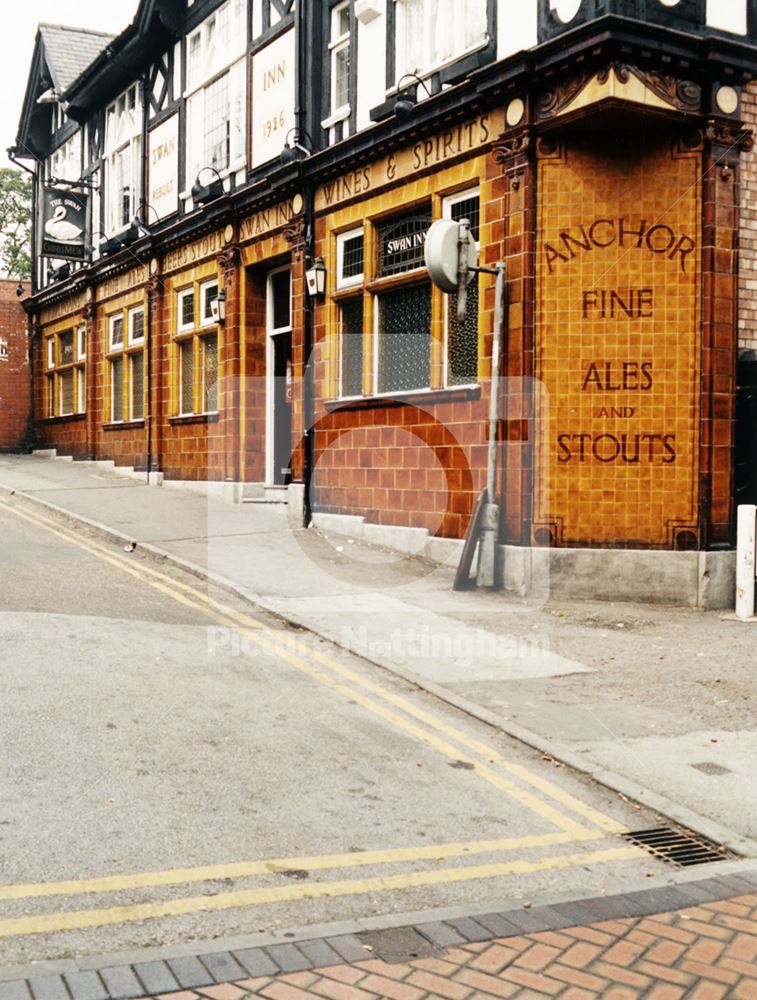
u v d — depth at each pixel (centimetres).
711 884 429
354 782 529
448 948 365
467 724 638
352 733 605
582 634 883
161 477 1888
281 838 457
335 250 1388
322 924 380
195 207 1744
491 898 412
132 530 1299
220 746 566
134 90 2095
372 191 1295
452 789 529
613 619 949
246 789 509
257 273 1639
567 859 454
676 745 604
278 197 1498
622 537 1037
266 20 1573
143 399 2028
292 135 1488
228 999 325
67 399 2508
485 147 1104
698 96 1010
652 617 967
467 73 1128
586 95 974
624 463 1035
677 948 370
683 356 1027
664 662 792
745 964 360
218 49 1730
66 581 991
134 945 360
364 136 1278
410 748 587
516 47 1085
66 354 2511
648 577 1032
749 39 1053
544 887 424
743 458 1041
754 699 698
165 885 405
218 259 1691
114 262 2086
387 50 1286
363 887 415
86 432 2323
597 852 463
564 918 392
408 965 352
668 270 1027
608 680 738
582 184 1034
